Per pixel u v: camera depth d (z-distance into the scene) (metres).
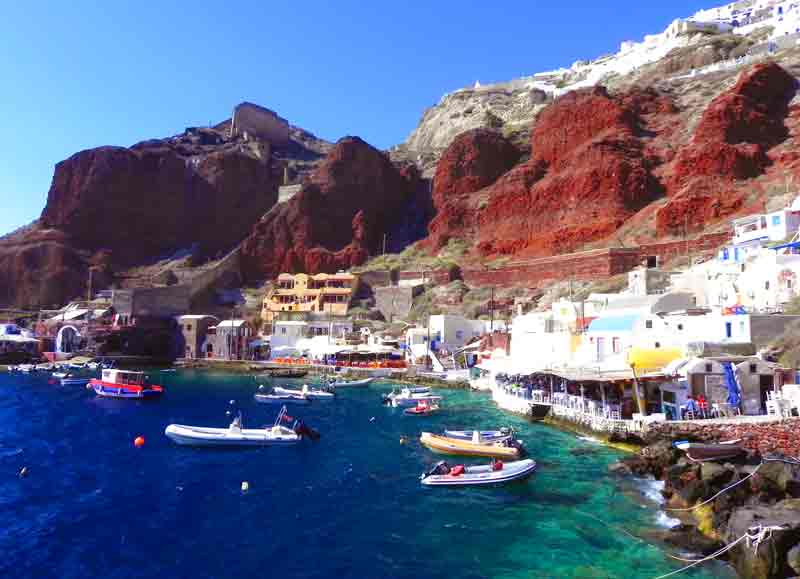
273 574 21.73
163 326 111.25
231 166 161.38
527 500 28.73
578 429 42.12
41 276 134.50
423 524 26.34
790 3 149.62
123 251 149.00
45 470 35.66
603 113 113.75
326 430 47.38
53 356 105.75
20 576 21.77
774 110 99.00
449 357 84.25
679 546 22.59
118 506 29.28
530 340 64.06
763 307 44.00
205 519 27.44
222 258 149.12
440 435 41.28
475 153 136.50
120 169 153.25
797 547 19.05
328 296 117.75
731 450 28.22
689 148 97.12
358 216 143.50
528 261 99.00
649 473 31.45
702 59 133.00
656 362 40.91
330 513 28.05
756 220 69.06
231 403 61.34
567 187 107.94
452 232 127.00
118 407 59.59
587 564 21.48
